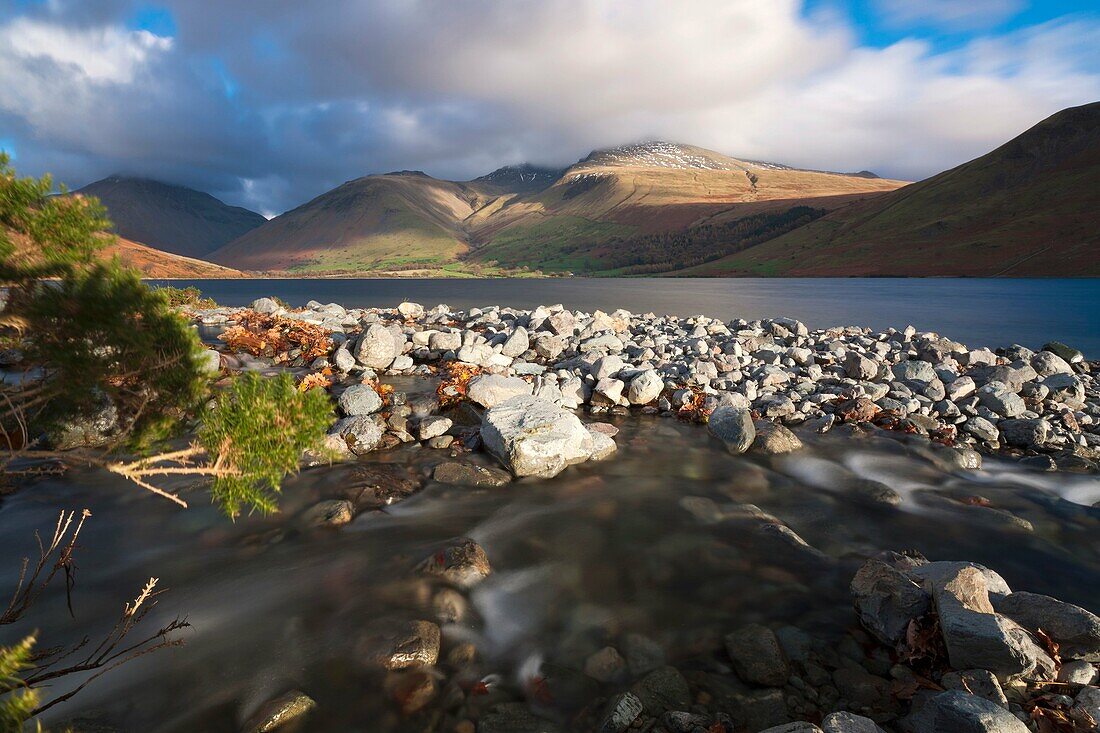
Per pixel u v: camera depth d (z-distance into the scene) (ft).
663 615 7.27
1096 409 15.28
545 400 13.00
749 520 9.68
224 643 6.55
